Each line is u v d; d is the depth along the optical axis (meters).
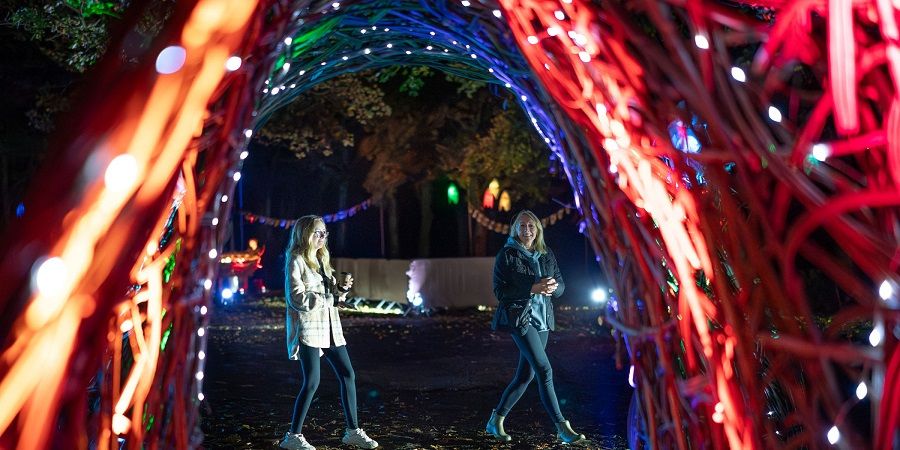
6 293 1.53
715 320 2.39
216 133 2.62
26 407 1.54
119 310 2.48
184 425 3.03
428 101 21.09
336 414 7.96
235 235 30.94
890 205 1.87
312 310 6.37
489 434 6.97
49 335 1.52
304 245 6.46
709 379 2.46
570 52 2.46
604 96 2.44
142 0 1.70
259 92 2.97
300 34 3.41
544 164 20.23
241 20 1.62
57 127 1.61
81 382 1.67
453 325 16.47
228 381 9.85
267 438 6.91
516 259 6.50
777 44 1.89
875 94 1.83
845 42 1.71
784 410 2.74
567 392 8.91
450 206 30.64
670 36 2.11
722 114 2.15
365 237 32.78
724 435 2.54
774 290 2.20
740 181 2.23
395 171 22.44
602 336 13.62
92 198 1.53
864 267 1.95
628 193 2.54
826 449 2.26
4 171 19.11
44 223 1.53
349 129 23.59
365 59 4.36
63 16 10.70
